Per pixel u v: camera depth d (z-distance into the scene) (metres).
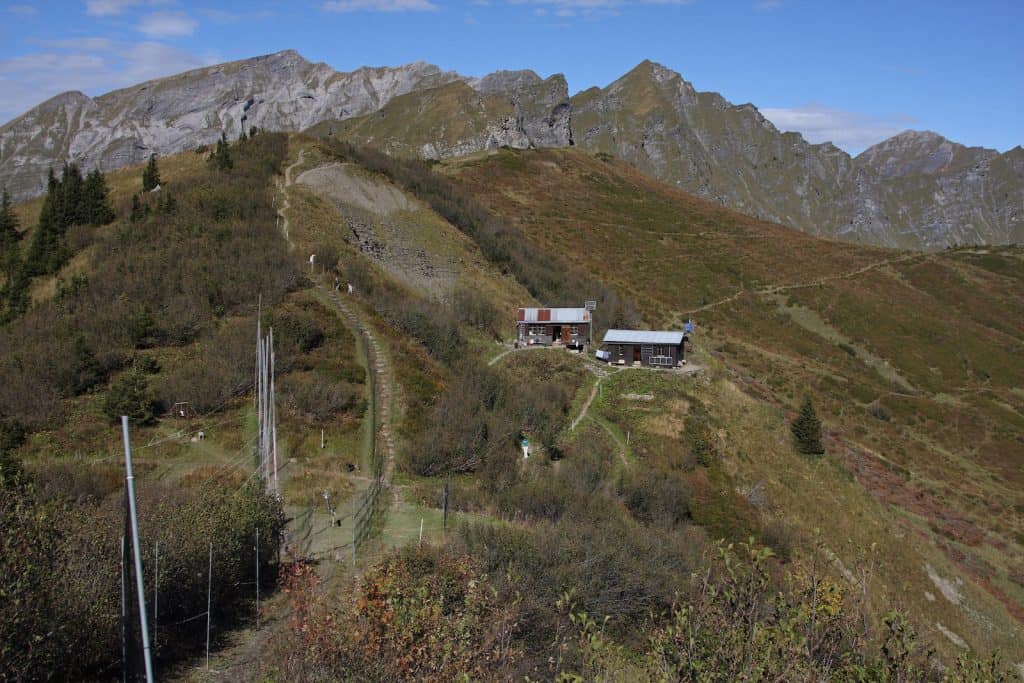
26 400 33.62
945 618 37.12
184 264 47.94
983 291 115.12
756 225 139.75
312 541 24.03
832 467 48.81
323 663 12.98
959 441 74.62
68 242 54.91
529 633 16.77
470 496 30.30
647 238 120.19
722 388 55.66
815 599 11.14
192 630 17.45
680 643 11.20
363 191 77.25
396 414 37.62
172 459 31.33
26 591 13.16
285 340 40.84
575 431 43.75
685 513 36.59
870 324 100.69
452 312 59.50
